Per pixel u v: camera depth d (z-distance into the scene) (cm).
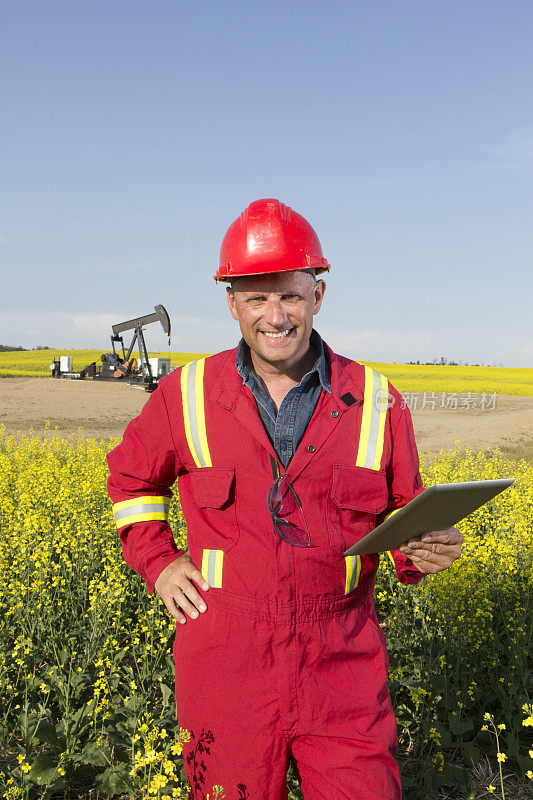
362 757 178
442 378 5422
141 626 463
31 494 804
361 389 196
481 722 366
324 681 183
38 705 366
